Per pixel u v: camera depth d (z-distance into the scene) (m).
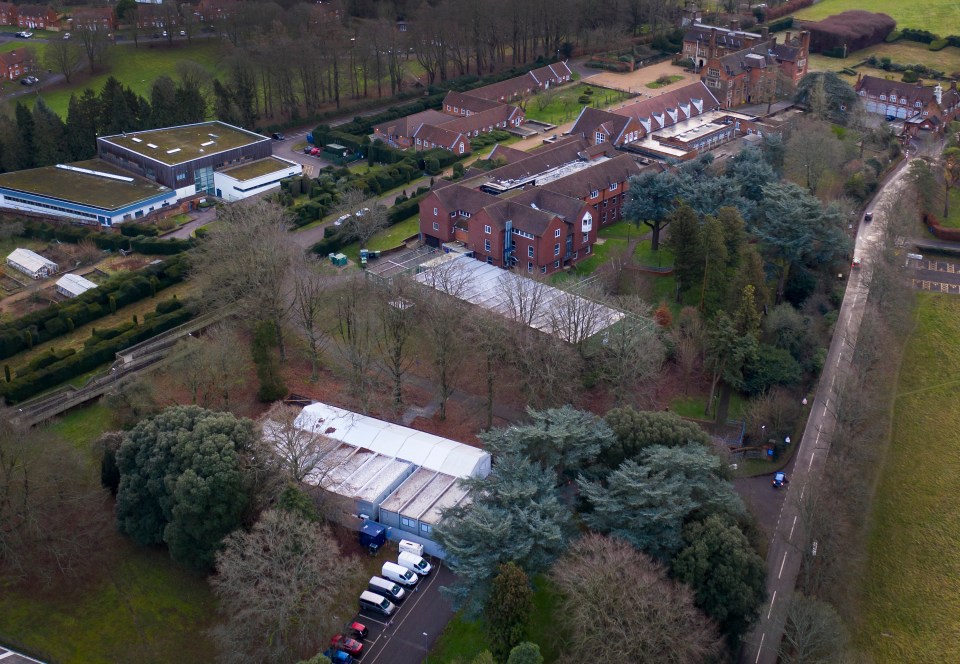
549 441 92.88
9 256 155.50
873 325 126.56
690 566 82.38
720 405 122.12
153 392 112.06
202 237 158.88
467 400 120.75
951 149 182.12
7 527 94.00
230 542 84.56
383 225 162.75
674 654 74.56
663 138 194.25
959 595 96.25
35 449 94.56
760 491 109.12
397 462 105.19
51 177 181.50
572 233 149.38
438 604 90.56
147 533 95.12
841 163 177.50
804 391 125.50
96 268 154.12
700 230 134.00
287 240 133.25
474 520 82.44
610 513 86.19
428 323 117.62
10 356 129.62
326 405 114.25
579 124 195.88
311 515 90.00
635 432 95.06
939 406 124.25
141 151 183.88
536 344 114.38
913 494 109.38
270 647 81.50
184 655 86.81
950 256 160.38
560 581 80.81
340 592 88.62
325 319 135.38
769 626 90.00
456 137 197.88
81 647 87.38
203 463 90.19
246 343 130.00
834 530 96.81
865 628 92.12
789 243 135.62
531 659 75.56
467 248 152.38
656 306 138.50
